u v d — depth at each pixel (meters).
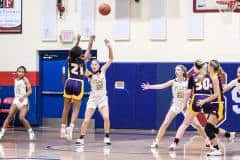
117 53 16.38
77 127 16.62
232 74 15.55
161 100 16.02
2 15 17.22
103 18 16.50
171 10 15.98
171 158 9.77
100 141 13.16
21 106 13.38
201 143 12.70
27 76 17.08
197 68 11.38
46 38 16.94
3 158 9.62
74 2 16.72
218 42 15.70
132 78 16.25
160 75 16.05
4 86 17.23
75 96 12.80
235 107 15.57
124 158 9.76
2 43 17.28
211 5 15.69
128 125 16.31
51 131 15.88
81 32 16.64
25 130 16.16
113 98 16.39
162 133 11.71
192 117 11.09
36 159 9.47
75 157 9.86
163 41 16.06
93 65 11.86
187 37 15.88
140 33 16.22
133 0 16.25
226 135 10.43
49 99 17.11
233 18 15.59
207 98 10.38
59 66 16.97
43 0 16.94
